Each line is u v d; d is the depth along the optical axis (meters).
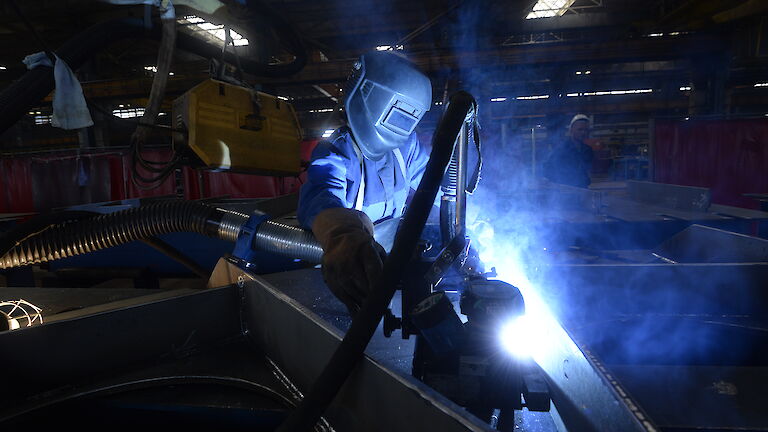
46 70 3.00
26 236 1.71
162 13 2.62
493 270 1.17
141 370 1.05
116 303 1.39
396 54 1.27
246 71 4.01
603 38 15.08
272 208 3.68
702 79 15.20
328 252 0.92
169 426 0.98
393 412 0.59
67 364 0.97
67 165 8.45
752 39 13.02
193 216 1.70
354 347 0.62
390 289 0.61
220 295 1.20
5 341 0.89
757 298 1.21
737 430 0.71
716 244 1.72
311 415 0.62
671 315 1.23
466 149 0.83
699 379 0.88
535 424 0.72
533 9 13.66
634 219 2.26
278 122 2.71
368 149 1.31
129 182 8.38
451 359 0.69
